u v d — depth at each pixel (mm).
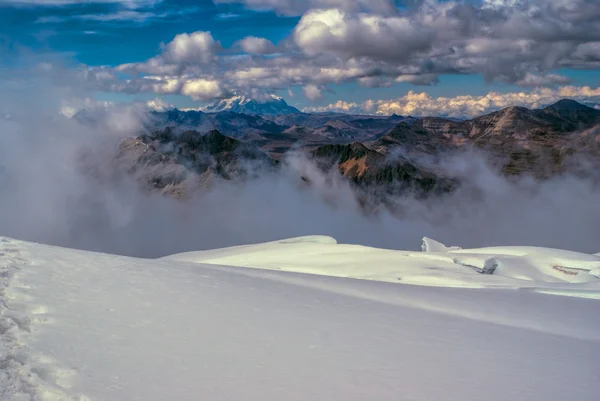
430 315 18953
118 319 13031
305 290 22047
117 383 9203
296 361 11602
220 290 18812
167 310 14695
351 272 39031
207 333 13000
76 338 11141
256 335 13375
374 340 14062
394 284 27672
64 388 8539
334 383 10398
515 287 30344
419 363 12219
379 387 10375
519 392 10648
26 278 15352
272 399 9328
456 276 35438
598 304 23953
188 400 8875
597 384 11547
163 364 10461
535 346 14961
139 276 18953
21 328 11062
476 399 10070
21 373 8703
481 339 15344
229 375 10289
